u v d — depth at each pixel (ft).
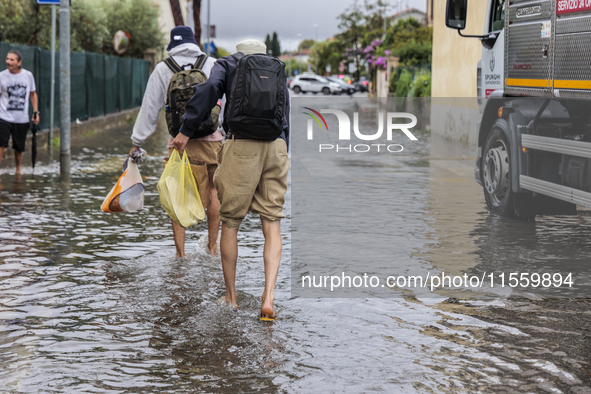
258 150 15.42
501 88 27.45
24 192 31.24
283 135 15.97
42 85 53.67
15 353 12.48
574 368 11.97
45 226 23.98
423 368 11.93
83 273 18.03
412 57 144.87
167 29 172.76
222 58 15.99
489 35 28.48
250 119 15.06
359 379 11.43
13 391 10.89
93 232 23.26
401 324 14.32
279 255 15.47
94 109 74.79
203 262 19.49
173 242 22.15
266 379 11.40
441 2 77.87
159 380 11.34
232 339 13.30
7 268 18.38
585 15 20.61
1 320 14.26
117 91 87.04
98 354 12.46
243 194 15.43
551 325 14.32
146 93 19.88
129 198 20.24
